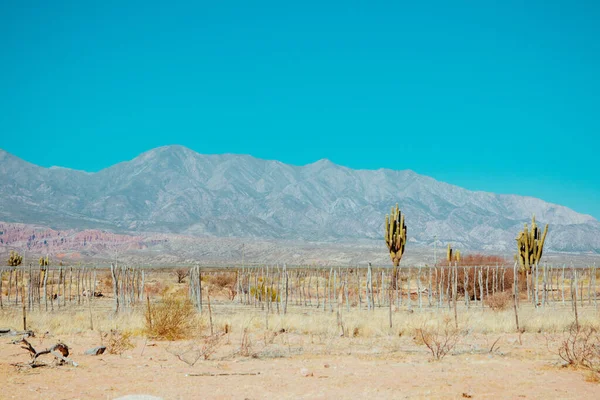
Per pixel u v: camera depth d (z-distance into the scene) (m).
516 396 10.09
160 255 196.00
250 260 189.25
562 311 27.95
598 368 12.44
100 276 65.94
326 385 11.06
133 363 13.82
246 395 10.21
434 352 15.07
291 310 31.80
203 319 23.14
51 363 13.53
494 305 30.45
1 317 23.89
